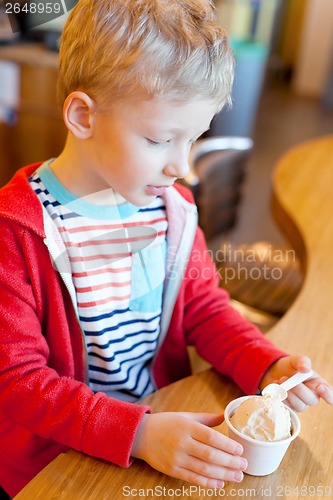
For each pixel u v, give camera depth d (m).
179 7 0.66
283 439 0.63
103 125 0.67
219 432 0.68
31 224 0.72
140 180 0.68
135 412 0.66
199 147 1.52
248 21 4.42
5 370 0.70
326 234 1.32
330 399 0.73
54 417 0.67
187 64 0.62
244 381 0.79
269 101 6.21
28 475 0.84
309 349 0.88
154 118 0.64
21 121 2.94
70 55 0.69
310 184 1.65
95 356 0.85
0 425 0.83
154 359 0.93
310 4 6.52
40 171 0.79
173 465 0.62
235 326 0.88
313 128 5.34
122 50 0.63
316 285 1.07
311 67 6.78
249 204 3.49
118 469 0.64
